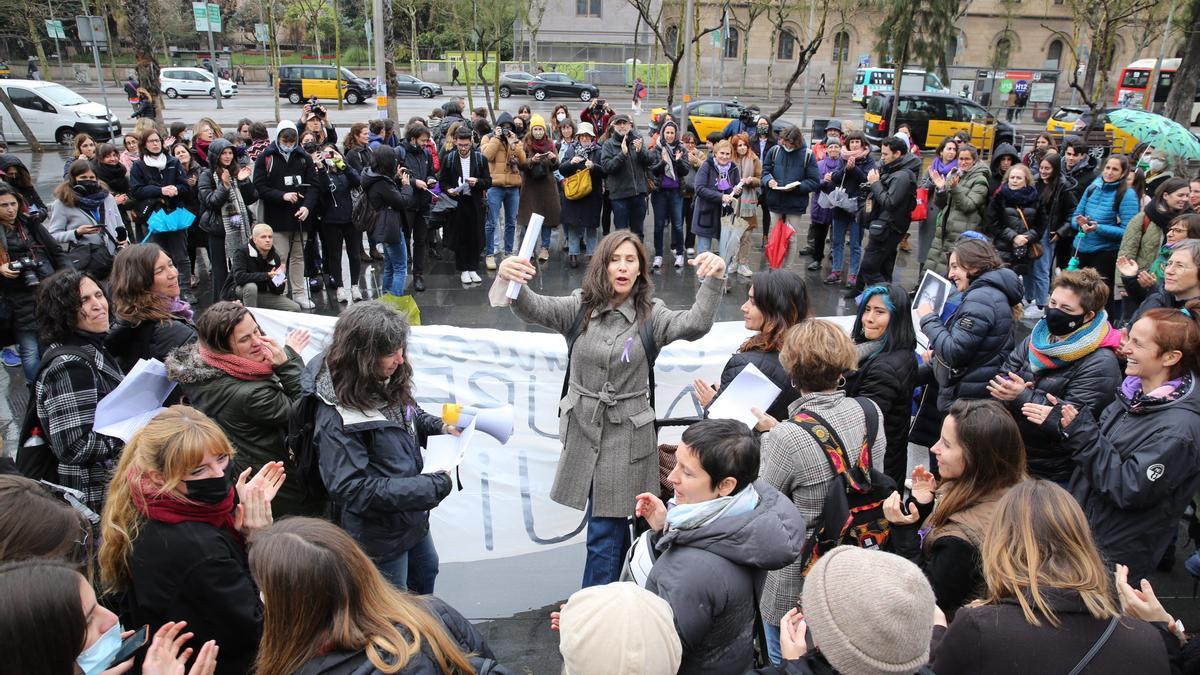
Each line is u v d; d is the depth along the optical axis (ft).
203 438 7.73
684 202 33.09
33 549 6.72
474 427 10.21
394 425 9.34
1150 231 21.22
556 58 151.43
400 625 6.18
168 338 12.32
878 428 9.98
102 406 9.91
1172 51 107.24
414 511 9.24
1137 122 29.07
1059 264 28.86
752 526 7.38
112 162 27.09
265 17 151.53
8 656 5.39
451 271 31.81
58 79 135.03
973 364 13.55
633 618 5.72
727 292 29.22
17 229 18.83
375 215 25.82
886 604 5.53
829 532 9.45
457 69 139.23
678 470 7.83
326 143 31.45
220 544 7.92
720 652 7.41
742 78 131.03
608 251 10.94
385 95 44.37
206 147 30.63
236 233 24.52
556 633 12.74
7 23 121.60
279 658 5.90
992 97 99.50
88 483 10.96
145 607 7.85
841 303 28.81
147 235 26.81
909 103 69.62
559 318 11.28
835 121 45.88
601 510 11.31
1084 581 6.65
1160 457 9.75
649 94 132.36
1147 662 6.35
